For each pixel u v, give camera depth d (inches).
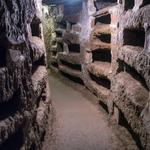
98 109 215.6
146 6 134.6
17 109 104.7
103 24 238.4
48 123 178.4
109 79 198.2
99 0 239.6
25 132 109.7
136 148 145.3
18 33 109.3
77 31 280.1
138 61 132.9
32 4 152.2
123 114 166.7
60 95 258.8
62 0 324.2
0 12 90.3
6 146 103.3
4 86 88.0
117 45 180.5
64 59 313.7
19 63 104.1
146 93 135.7
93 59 246.1
